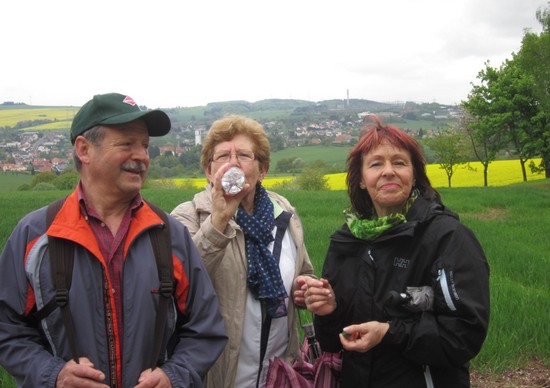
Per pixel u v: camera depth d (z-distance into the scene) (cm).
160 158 8406
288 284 341
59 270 250
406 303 275
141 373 255
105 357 253
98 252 257
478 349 268
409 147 302
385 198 299
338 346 316
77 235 254
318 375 321
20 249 258
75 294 250
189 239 286
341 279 307
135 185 269
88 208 267
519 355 562
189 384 264
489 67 4997
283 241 348
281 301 330
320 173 4975
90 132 265
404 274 282
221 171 303
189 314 282
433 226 281
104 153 263
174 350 280
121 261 263
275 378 319
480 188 3438
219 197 304
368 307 289
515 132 4938
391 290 284
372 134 305
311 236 1269
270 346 332
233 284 322
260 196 354
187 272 278
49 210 265
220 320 284
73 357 247
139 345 255
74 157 273
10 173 8681
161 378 256
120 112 263
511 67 4878
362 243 301
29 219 264
